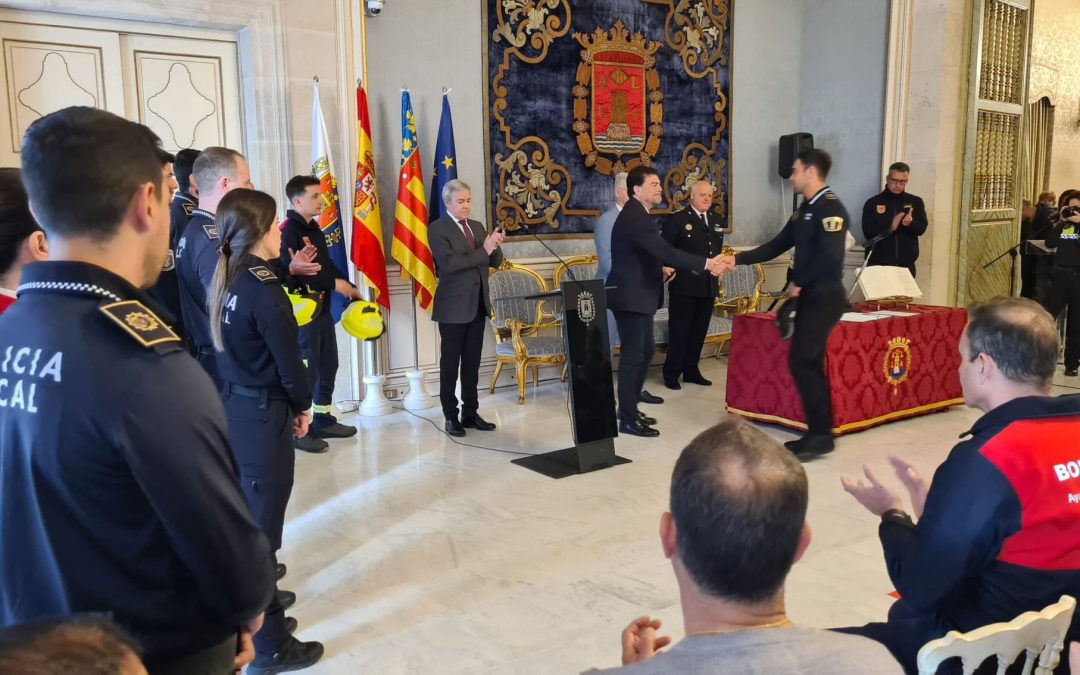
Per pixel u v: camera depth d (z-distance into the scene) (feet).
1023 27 25.50
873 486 5.87
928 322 16.96
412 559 10.63
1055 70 30.96
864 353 15.79
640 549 10.85
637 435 16.08
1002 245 26.40
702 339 20.57
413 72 18.44
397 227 17.51
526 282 19.76
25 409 3.43
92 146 3.58
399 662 8.18
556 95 20.57
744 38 23.86
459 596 9.60
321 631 8.84
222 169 8.80
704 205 19.72
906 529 5.44
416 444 15.60
